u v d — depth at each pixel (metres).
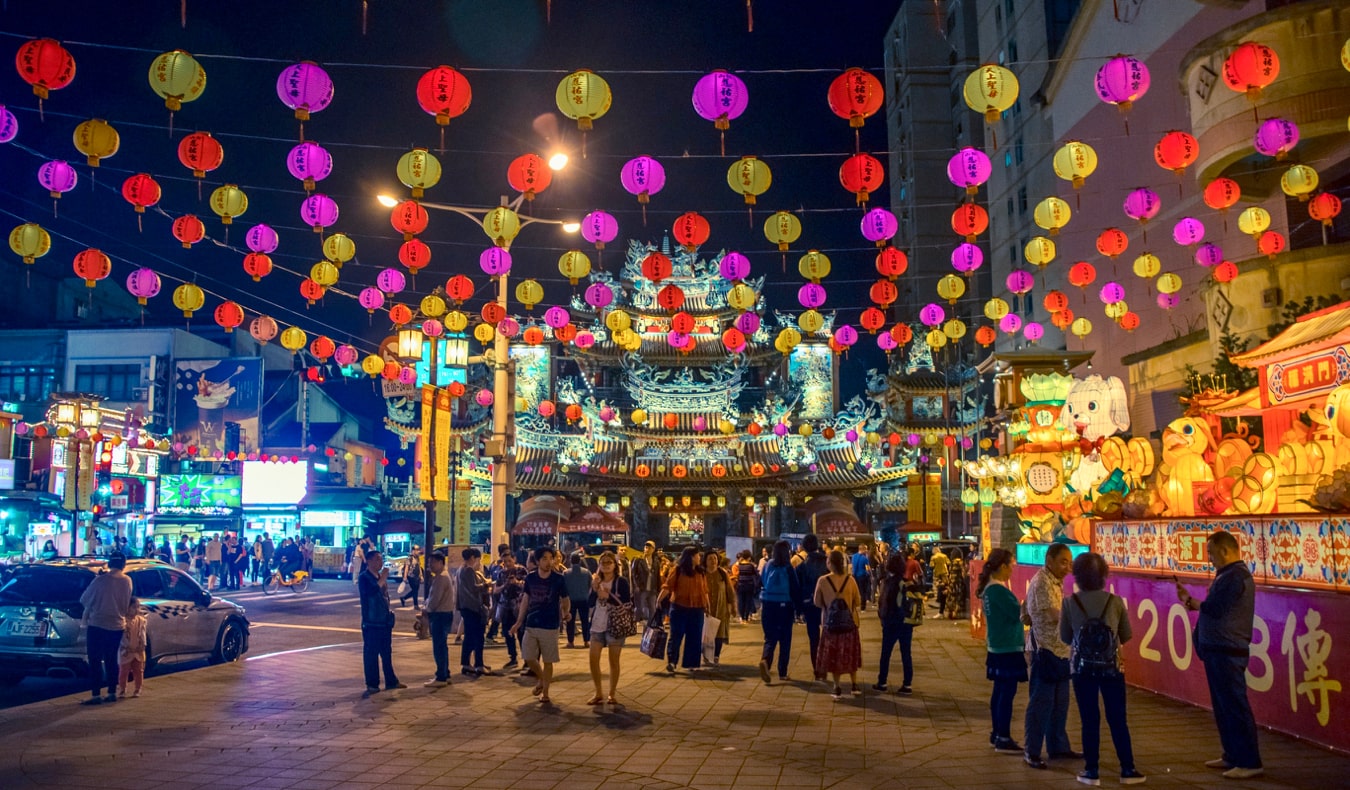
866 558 26.38
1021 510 20.52
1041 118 46.38
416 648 17.92
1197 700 11.09
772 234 15.61
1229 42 22.95
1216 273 19.27
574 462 44.41
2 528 34.06
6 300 52.94
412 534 48.50
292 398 56.75
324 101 11.75
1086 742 7.74
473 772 8.32
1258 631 9.96
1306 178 15.41
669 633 16.47
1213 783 7.67
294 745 9.41
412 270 15.94
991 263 56.22
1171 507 15.70
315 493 47.94
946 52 74.25
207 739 9.70
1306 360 14.95
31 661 12.88
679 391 46.62
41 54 10.41
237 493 46.19
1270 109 22.08
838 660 12.15
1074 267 19.38
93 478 37.50
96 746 9.40
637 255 50.81
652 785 7.88
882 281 18.59
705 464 45.72
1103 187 35.84
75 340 50.78
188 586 15.16
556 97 11.79
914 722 10.52
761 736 9.79
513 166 13.95
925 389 55.38
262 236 16.02
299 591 34.62
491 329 23.06
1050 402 20.80
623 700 12.02
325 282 17.56
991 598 9.28
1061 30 47.16
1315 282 21.64
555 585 11.80
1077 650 7.81
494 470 22.12
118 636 12.02
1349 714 8.51
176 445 44.28
